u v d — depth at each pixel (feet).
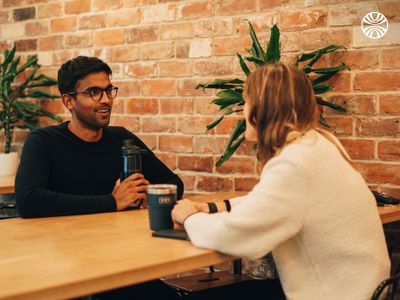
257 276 9.25
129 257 4.44
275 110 5.06
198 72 9.92
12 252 4.63
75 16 11.64
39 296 3.56
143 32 10.62
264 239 4.68
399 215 6.79
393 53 7.98
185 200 5.70
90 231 5.59
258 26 9.20
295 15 8.81
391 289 5.14
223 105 8.39
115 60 11.06
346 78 8.36
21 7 12.53
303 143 4.86
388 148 8.07
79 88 7.40
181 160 10.21
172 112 10.30
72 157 7.48
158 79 10.46
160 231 5.36
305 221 4.79
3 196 11.21
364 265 4.85
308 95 5.16
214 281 7.80
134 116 10.83
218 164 8.51
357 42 8.26
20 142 12.66
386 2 8.02
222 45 9.61
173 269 4.36
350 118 8.36
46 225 5.96
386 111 8.07
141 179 7.07
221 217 4.99
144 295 6.77
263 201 4.68
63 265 4.17
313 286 4.92
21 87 11.73
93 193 7.54
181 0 10.08
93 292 3.84
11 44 12.77
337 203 4.82
